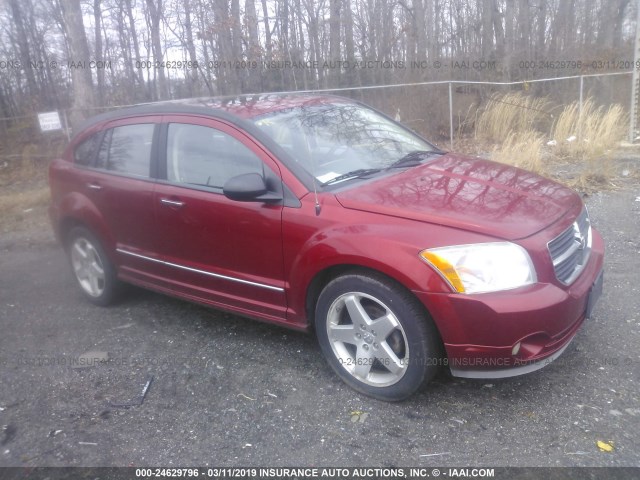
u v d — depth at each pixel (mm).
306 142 3846
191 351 4035
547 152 9469
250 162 3693
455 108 12305
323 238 3270
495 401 3221
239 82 14641
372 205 3246
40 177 11297
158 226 4152
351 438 3008
